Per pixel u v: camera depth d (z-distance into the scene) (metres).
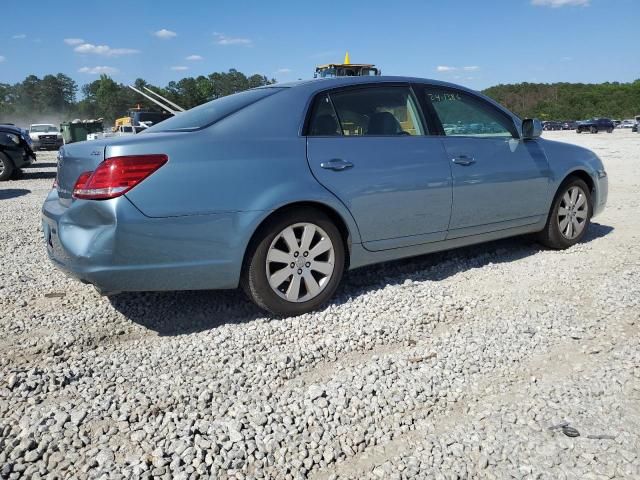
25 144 14.47
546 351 3.32
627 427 2.54
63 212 3.51
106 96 110.69
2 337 3.59
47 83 148.75
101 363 3.19
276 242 3.68
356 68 12.05
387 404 2.77
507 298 4.14
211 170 3.44
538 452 2.39
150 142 3.35
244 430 2.54
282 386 2.96
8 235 6.69
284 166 3.68
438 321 3.75
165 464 2.32
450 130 4.63
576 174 5.51
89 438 2.51
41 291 4.47
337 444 2.47
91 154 3.37
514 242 5.75
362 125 4.18
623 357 3.19
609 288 4.25
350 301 3.99
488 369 3.11
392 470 2.31
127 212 3.23
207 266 3.48
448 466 2.33
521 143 5.05
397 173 4.13
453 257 5.20
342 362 3.22
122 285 3.35
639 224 6.61
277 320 3.72
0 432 2.54
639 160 16.19
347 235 4.01
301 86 4.07
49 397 2.85
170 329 3.72
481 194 4.66
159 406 2.75
